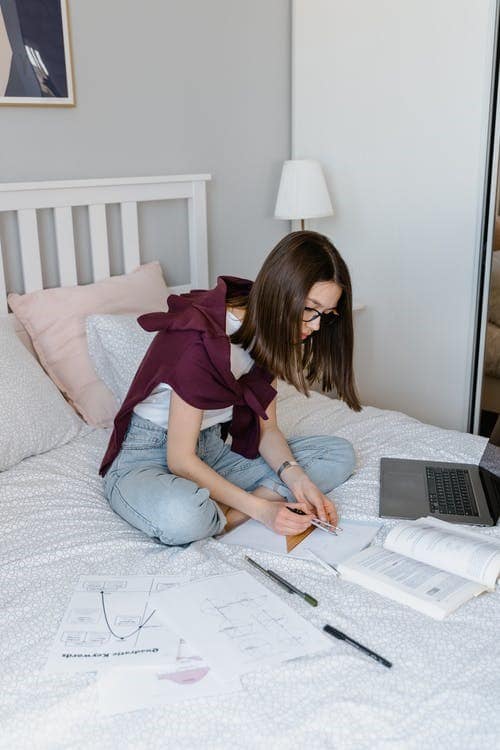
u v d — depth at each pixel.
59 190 2.21
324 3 2.69
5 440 1.73
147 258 2.56
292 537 1.40
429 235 2.62
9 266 2.23
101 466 1.63
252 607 1.15
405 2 2.49
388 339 2.84
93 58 2.29
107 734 0.91
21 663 1.04
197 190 2.56
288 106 2.88
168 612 1.14
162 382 1.45
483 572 1.21
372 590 1.22
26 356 1.93
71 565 1.30
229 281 1.60
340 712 0.94
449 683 0.99
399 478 1.63
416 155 2.59
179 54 2.49
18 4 2.08
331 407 2.14
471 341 2.59
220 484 1.46
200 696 0.97
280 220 2.95
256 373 1.59
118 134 2.39
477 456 1.78
